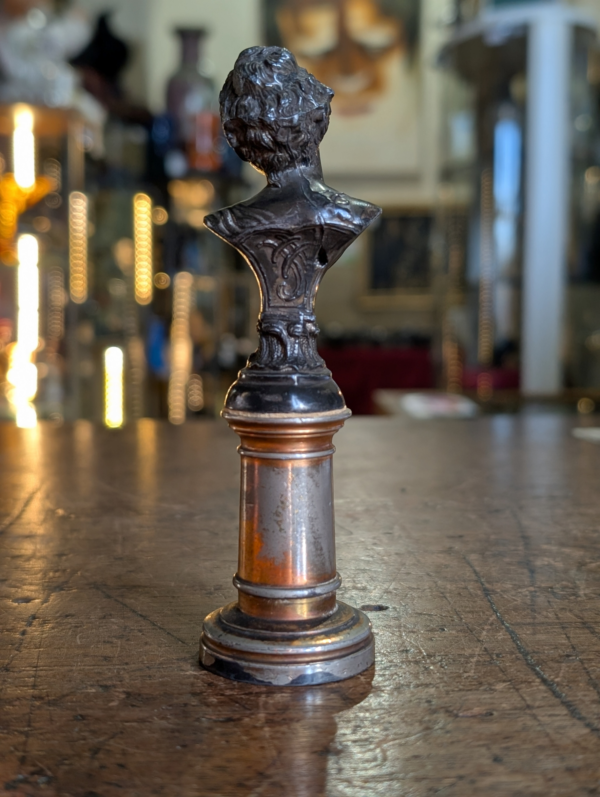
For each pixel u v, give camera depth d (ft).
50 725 1.71
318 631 1.94
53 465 5.19
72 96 14.03
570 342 15.37
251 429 1.91
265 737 1.65
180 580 2.75
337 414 1.93
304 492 1.95
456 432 6.87
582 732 1.67
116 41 19.65
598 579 2.76
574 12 14.60
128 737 1.65
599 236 15.47
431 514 3.79
